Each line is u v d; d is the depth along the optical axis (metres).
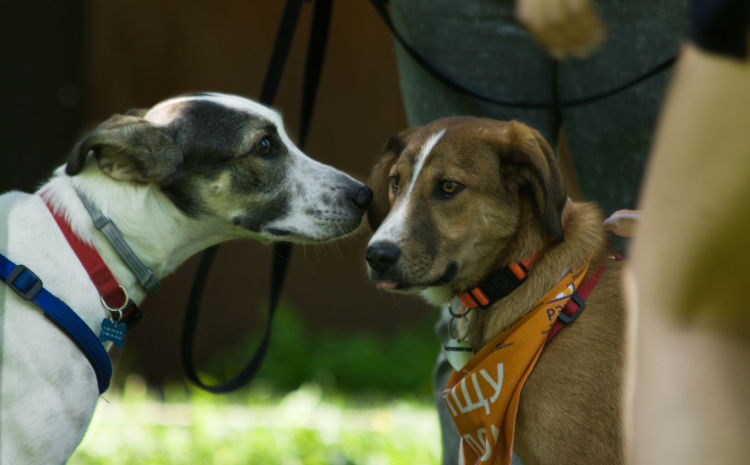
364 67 9.40
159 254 3.53
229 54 9.05
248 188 3.73
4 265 3.00
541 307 3.12
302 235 3.84
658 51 3.92
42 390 2.97
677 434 1.25
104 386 3.26
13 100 8.09
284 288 9.48
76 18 8.61
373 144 9.50
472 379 3.16
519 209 3.36
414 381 8.43
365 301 9.59
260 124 3.75
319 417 6.77
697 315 1.26
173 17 8.91
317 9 4.62
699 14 1.12
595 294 3.22
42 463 2.98
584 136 4.04
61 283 3.12
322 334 9.35
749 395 1.25
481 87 4.10
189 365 4.30
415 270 3.28
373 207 4.04
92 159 3.40
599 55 3.91
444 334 4.27
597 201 4.14
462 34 4.04
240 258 9.28
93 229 3.27
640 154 4.00
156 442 5.85
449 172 3.34
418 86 4.30
